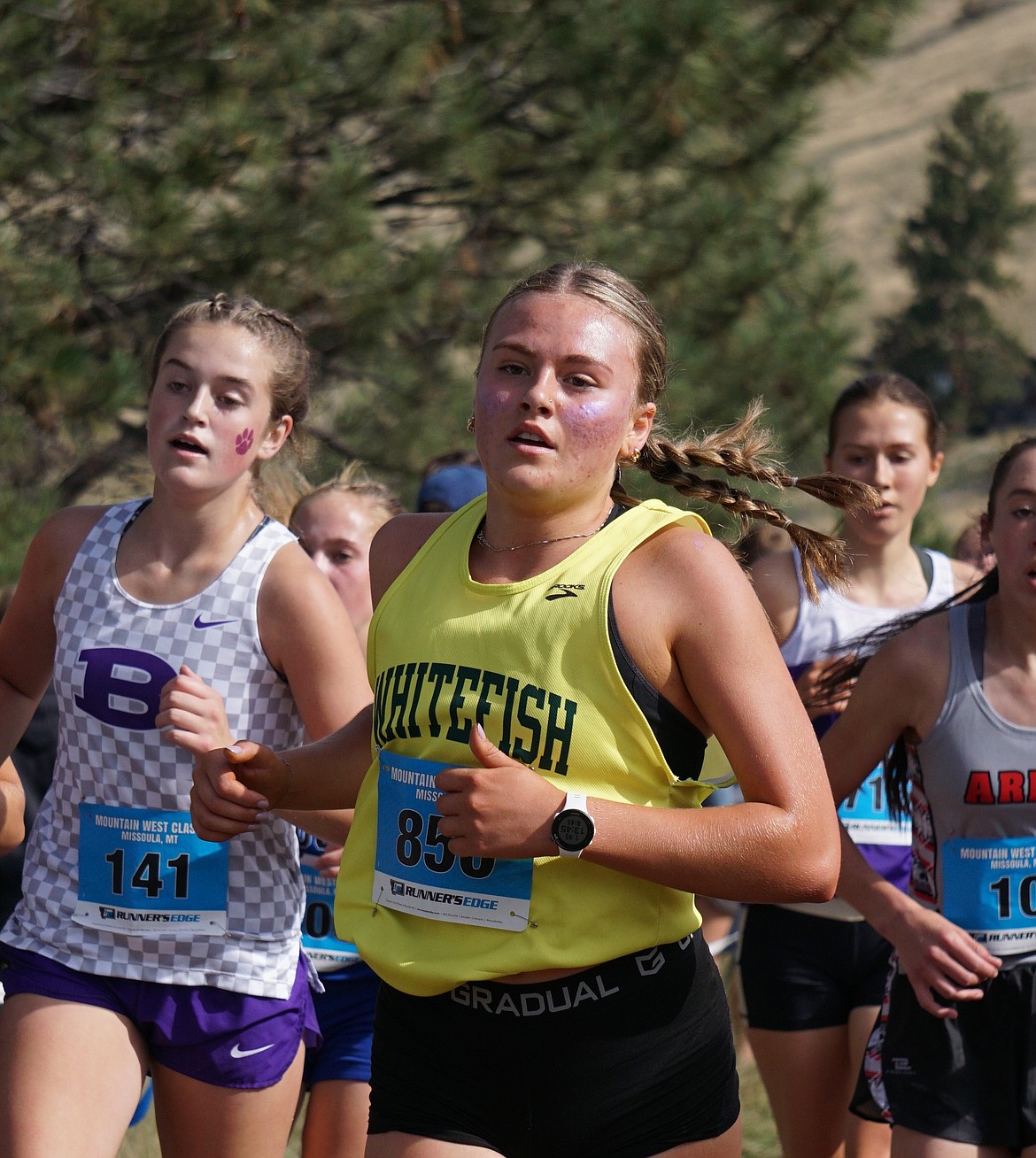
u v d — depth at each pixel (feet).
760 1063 46.19
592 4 104.17
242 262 97.40
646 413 27.99
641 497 30.71
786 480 30.86
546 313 26.32
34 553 34.65
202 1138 33.01
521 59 108.47
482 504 28.32
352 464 49.47
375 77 102.12
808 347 108.58
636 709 25.35
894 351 479.41
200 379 32.96
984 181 494.18
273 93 100.01
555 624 25.55
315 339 106.01
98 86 96.48
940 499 343.05
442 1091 26.71
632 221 110.52
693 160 110.73
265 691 33.19
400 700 26.76
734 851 24.53
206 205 98.27
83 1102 30.91
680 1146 26.45
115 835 32.53
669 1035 26.40
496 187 106.42
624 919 25.96
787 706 25.45
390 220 114.42
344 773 30.63
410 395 114.73
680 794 26.40
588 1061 25.99
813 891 25.16
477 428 26.81
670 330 106.73
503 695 25.59
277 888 33.30
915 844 36.65
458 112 103.76
